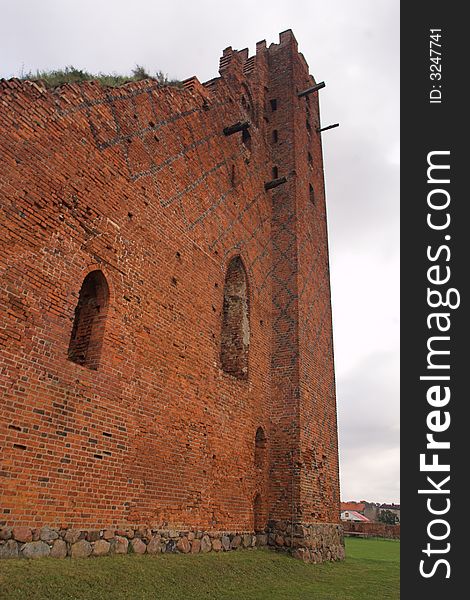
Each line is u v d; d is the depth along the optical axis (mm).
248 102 19938
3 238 7285
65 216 8523
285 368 16641
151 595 7320
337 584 11664
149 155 11422
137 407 9531
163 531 9680
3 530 6594
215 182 14820
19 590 5883
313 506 15336
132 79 11703
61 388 7875
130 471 9047
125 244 10000
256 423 14945
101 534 8133
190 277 12320
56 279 8117
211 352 12742
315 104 26641
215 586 8922
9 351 7098
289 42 23859
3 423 6852
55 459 7543
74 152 8977
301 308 17766
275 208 19750
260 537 13906
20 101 7973
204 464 11539
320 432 17328
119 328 9422
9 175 7555
